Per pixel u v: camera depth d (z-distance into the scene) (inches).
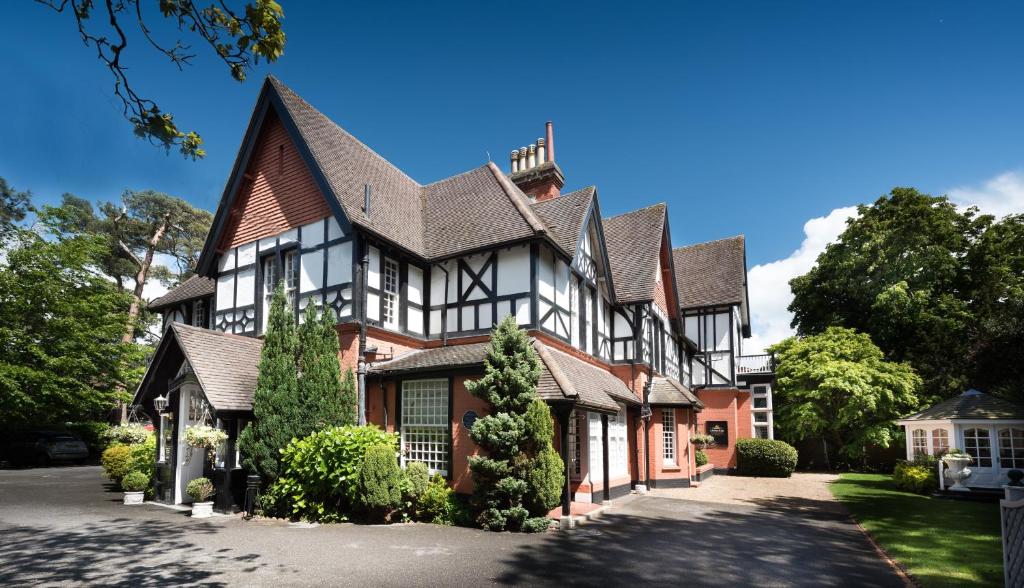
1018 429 655.1
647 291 708.7
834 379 883.4
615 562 322.7
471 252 558.9
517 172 864.9
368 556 321.1
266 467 440.8
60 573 278.8
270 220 600.1
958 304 1029.8
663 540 385.4
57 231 958.4
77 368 899.4
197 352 479.8
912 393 951.0
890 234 1086.4
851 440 927.7
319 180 542.6
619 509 521.7
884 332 1071.0
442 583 272.8
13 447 916.6
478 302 558.6
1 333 836.6
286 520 426.0
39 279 903.1
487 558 323.0
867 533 422.6
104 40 197.8
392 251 560.4
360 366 501.4
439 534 386.0
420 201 695.7
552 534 393.7
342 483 424.5
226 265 633.6
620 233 822.5
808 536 409.7
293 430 447.5
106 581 266.7
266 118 609.0
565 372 498.3
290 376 456.1
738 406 988.6
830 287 1171.9
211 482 465.4
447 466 476.4
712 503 578.2
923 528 433.4
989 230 1077.8
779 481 808.3
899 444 941.8
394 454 424.8
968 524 452.4
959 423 679.7
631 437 695.1
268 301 589.6
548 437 408.2
